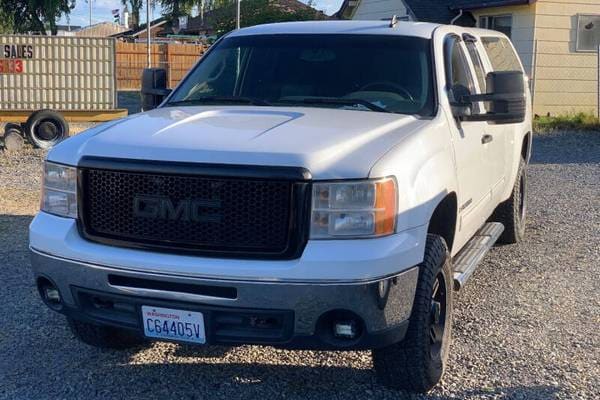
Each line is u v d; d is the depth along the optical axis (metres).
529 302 6.25
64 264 4.23
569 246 8.12
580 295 6.44
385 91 5.27
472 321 5.78
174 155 4.02
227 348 5.26
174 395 4.57
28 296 6.28
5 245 7.87
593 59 20.83
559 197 10.98
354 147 4.13
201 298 3.94
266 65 5.69
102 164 4.15
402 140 4.36
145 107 6.16
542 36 20.42
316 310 3.84
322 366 4.96
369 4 26.61
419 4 23.16
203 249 3.96
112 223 4.18
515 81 5.07
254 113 4.86
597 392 4.60
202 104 5.45
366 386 4.67
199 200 3.94
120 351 5.21
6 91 16.66
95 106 17.34
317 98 5.30
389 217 3.95
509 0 20.23
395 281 3.94
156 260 3.98
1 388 4.64
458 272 5.28
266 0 29.44
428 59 5.40
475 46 6.60
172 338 4.08
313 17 28.98
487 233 6.64
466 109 5.27
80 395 4.57
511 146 7.21
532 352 5.19
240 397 4.55
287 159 3.89
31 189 11.29
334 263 3.79
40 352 5.19
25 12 42.09
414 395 4.55
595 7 20.56
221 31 30.03
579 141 17.42
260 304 3.86
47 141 16.45
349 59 5.54
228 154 3.95
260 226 3.90
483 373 4.86
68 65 17.02
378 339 3.98
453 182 4.84
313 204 3.86
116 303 4.21
